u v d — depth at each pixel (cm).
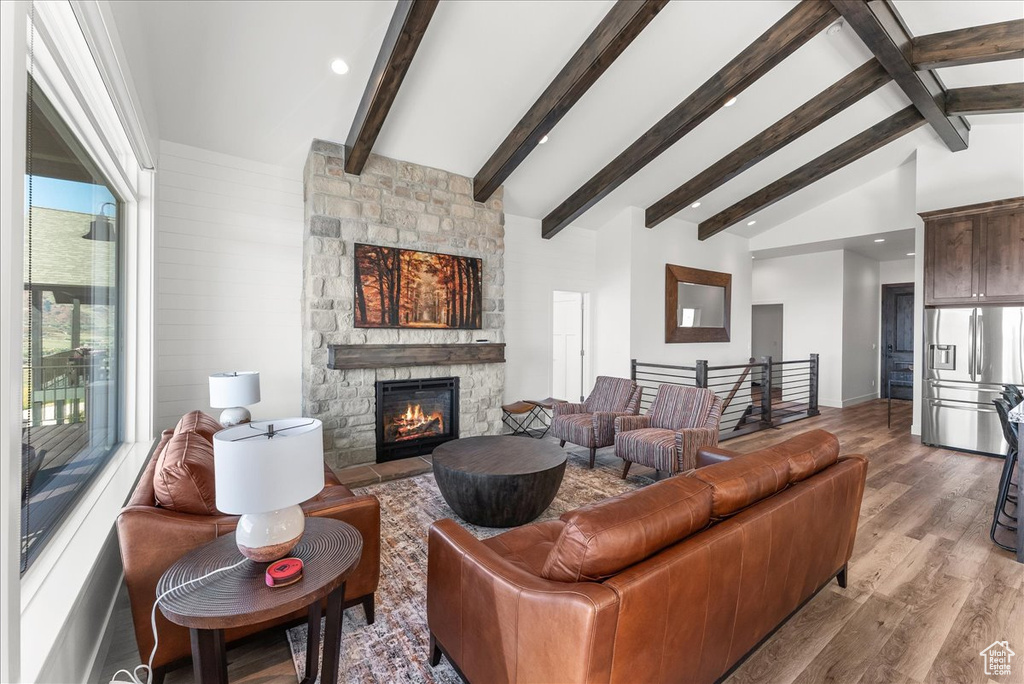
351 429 432
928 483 396
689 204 606
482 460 321
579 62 356
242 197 411
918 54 374
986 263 477
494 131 443
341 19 306
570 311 711
